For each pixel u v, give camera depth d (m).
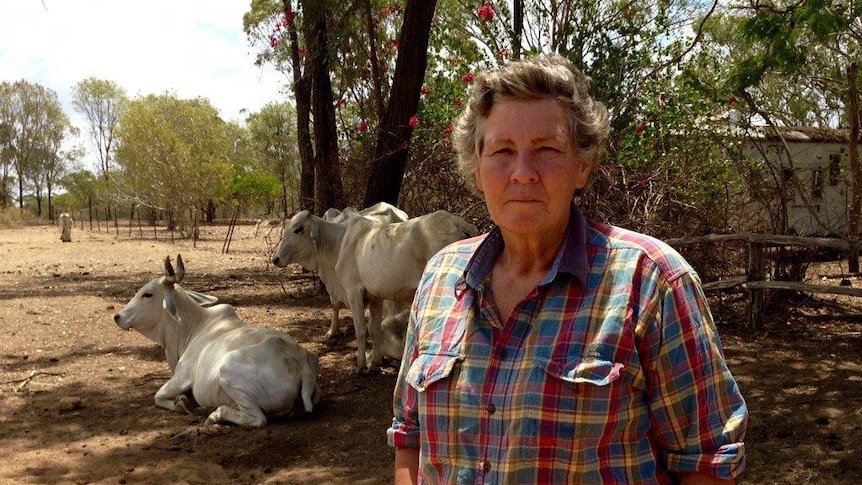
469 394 1.63
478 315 1.71
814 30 7.05
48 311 11.54
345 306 8.60
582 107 1.68
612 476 1.52
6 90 68.94
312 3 10.70
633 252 1.60
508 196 1.65
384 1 13.38
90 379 7.57
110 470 5.09
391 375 7.43
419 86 9.78
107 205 48.84
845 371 7.09
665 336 1.53
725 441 1.52
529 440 1.53
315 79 12.09
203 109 34.91
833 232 11.50
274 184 46.56
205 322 6.84
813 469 4.83
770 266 9.77
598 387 1.50
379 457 5.29
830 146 16.91
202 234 33.91
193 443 5.61
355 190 11.26
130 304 6.89
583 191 1.83
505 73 1.67
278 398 6.02
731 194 10.39
